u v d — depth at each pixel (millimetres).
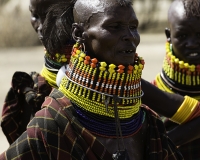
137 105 6695
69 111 6422
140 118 6914
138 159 6691
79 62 6465
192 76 9422
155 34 58375
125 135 6602
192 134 8281
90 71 6383
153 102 8141
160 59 36250
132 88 6512
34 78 8773
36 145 6332
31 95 8453
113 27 6398
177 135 8242
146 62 34906
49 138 6285
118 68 6379
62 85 6676
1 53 42188
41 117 6434
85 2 6562
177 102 8227
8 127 9031
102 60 6465
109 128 6504
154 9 67500
